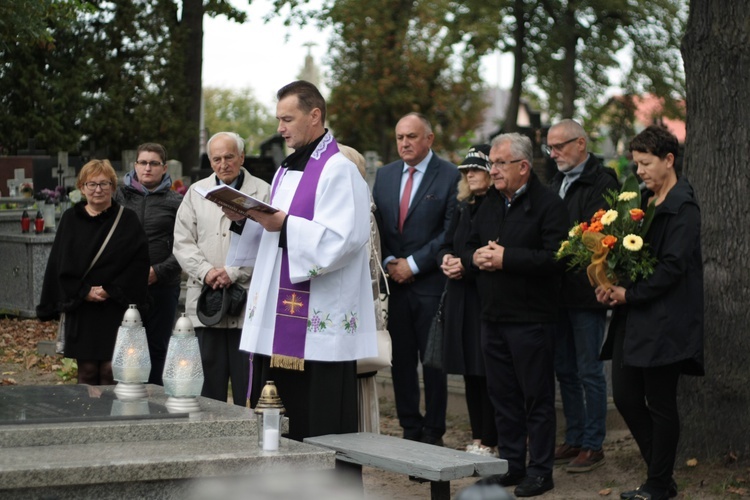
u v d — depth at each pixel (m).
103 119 25.47
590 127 30.73
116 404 4.21
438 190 7.21
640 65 29.23
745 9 6.41
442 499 4.25
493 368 6.20
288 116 4.75
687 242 5.43
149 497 3.54
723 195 6.43
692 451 6.43
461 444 7.38
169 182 7.58
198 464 3.57
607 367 7.73
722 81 6.45
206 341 6.34
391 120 37.53
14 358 10.16
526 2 28.53
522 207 6.11
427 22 35.53
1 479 3.28
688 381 6.46
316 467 3.78
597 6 28.12
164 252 7.40
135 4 25.69
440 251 6.83
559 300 6.57
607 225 5.58
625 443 7.20
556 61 29.11
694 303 5.48
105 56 25.59
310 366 4.75
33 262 12.12
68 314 6.57
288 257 4.59
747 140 6.39
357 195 4.68
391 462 4.30
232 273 6.23
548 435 6.10
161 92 25.92
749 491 5.91
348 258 4.64
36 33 16.09
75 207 6.63
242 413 4.16
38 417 3.88
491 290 6.10
